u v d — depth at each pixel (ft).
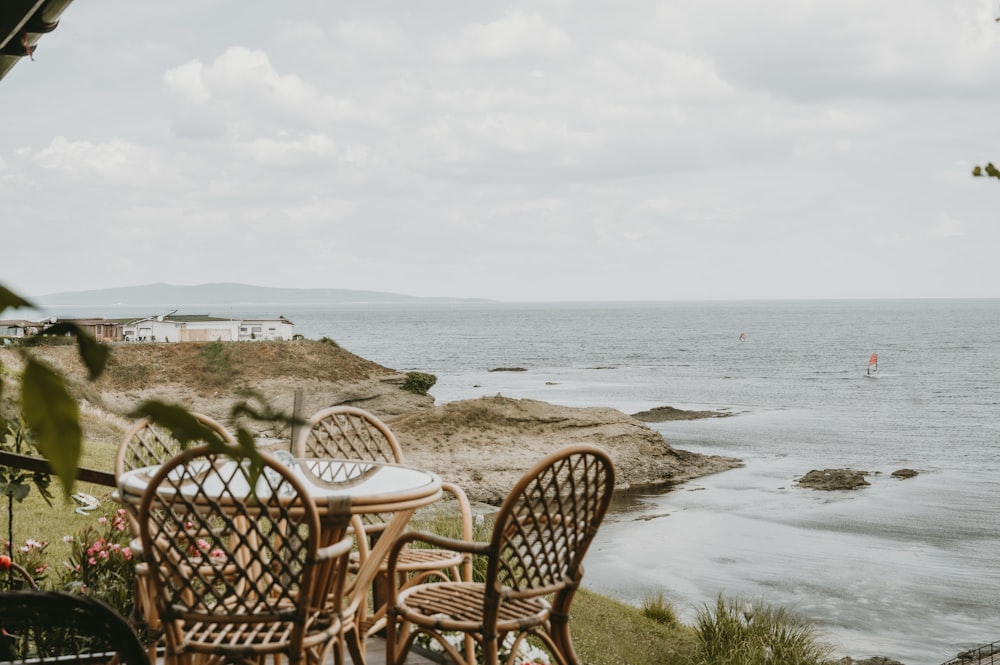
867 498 108.68
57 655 11.84
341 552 9.89
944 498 109.60
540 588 10.98
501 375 332.60
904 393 253.85
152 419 1.83
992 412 207.72
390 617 11.52
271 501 9.46
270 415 1.98
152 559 9.29
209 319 210.59
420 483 11.96
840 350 456.86
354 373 184.34
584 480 11.00
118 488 11.05
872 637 58.54
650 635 35.78
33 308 1.58
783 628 35.68
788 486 115.03
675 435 164.14
